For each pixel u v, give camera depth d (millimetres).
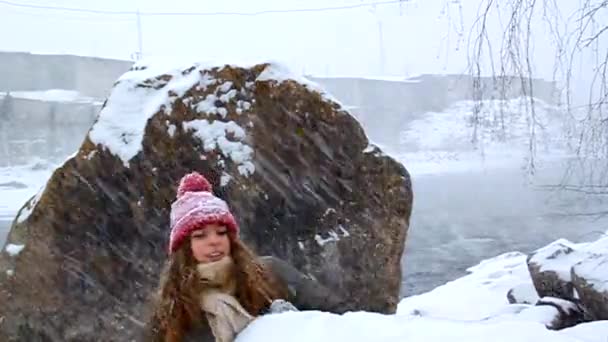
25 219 4406
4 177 35000
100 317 4297
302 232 4523
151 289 4285
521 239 16094
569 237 15414
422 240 16828
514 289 7738
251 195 4441
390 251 4648
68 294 4320
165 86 4559
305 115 4590
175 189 4352
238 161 4438
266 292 2357
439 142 33031
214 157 4422
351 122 4676
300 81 4641
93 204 4344
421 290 11633
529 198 23812
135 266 4312
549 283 6062
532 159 6363
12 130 37656
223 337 2119
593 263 5699
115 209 4340
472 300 8352
